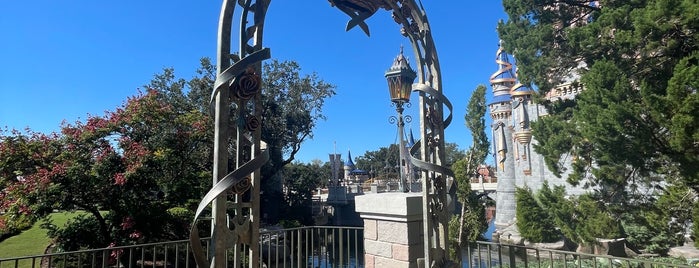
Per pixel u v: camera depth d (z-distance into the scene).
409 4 3.51
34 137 9.91
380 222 4.02
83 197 9.45
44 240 13.14
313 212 38.75
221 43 2.26
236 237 2.24
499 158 32.53
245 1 2.41
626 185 9.15
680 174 7.52
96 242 9.86
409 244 3.70
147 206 9.91
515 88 29.61
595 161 9.66
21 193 8.90
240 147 2.34
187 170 11.08
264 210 29.39
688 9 6.71
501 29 12.08
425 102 3.49
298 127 24.27
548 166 10.67
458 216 7.87
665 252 11.67
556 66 10.55
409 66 6.32
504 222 31.23
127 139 10.23
